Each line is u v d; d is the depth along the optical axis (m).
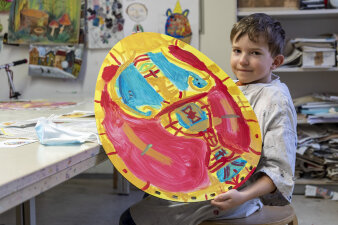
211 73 1.24
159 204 1.23
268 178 1.09
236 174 1.04
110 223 2.49
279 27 1.28
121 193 3.09
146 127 1.07
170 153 1.03
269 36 1.21
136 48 1.23
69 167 0.84
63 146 0.96
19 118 1.54
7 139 1.06
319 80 3.25
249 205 1.24
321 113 2.91
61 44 3.41
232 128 1.13
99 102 1.07
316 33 3.20
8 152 0.88
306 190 2.94
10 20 3.47
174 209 1.19
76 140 0.98
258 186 1.07
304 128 3.09
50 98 2.64
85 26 3.40
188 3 3.23
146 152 1.00
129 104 1.10
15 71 3.55
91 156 0.95
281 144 1.13
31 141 1.03
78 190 3.21
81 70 3.46
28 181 0.69
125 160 0.97
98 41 3.39
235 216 1.20
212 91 1.20
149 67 1.20
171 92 1.18
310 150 2.94
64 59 3.41
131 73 1.17
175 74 1.22
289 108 1.18
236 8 2.91
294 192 3.04
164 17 3.27
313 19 3.19
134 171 0.95
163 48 1.25
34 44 3.45
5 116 1.61
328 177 3.00
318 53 2.85
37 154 0.86
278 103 1.17
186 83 1.21
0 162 0.78
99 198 3.00
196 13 3.23
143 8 3.29
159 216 1.19
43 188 0.75
